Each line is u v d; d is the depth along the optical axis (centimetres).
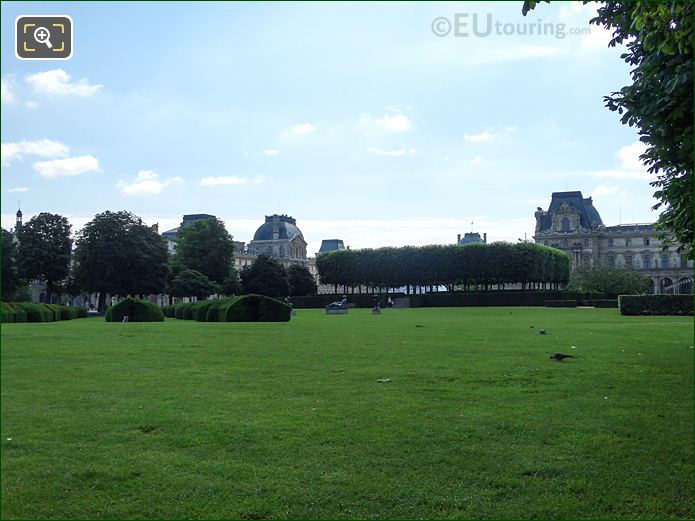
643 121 1192
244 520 647
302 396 1178
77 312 5556
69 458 816
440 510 666
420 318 4762
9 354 1781
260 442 877
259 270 11319
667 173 1678
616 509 669
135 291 8475
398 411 1049
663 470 775
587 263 14838
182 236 10275
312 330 2920
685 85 1073
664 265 15975
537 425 960
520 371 1477
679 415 1030
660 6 1023
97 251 8169
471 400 1139
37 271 8669
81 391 1226
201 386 1283
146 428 948
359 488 718
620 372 1469
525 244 9744
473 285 10619
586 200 16838
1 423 978
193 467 783
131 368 1530
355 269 10575
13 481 741
